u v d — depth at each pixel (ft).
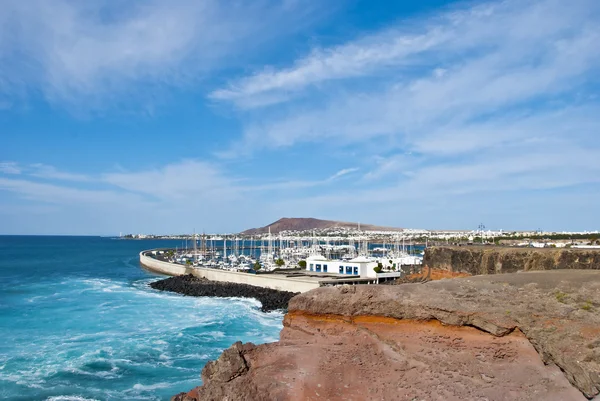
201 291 313.32
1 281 384.06
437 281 118.32
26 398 125.08
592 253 212.23
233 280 351.87
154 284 360.69
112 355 162.40
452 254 293.43
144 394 128.47
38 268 515.50
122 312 245.04
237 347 103.19
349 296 111.86
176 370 147.84
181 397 95.61
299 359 100.53
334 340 106.73
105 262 623.36
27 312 244.22
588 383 81.46
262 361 101.40
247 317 231.30
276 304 261.65
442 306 102.53
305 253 631.15
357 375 94.63
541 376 87.66
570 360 86.17
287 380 92.99
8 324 213.25
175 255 645.51
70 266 549.54
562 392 83.05
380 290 111.96
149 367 150.41
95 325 211.41
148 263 524.93
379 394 88.79
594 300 96.73
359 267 349.61
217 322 217.56
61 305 267.18
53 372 144.87
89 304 271.28
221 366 97.71
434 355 96.99
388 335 104.53
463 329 100.27
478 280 115.34
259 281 324.60
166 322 218.38
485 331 98.22
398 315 106.01
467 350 96.78
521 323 96.17
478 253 270.05
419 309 104.37
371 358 99.40
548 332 93.04
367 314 108.88
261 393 89.30
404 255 547.49
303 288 291.79
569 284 104.94
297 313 115.24
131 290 336.49
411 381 90.89
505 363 92.63
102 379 139.44
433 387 88.43
